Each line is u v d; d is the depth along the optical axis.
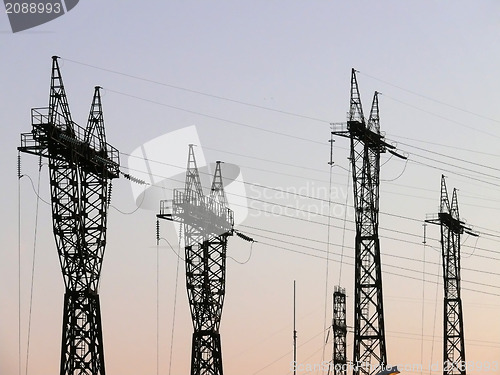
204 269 140.38
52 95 114.19
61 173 115.12
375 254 135.38
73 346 114.62
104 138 121.31
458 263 165.75
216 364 140.50
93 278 116.25
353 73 136.50
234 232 142.50
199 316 140.75
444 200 165.00
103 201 117.50
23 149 113.06
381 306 134.50
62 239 115.44
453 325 165.62
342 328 175.00
